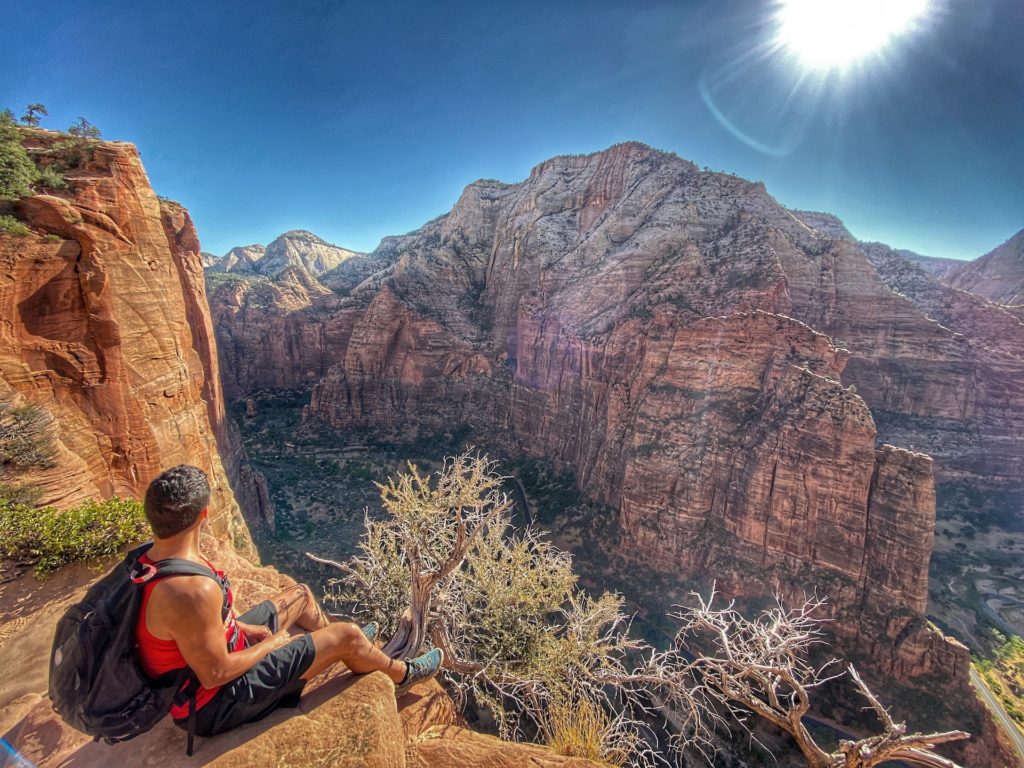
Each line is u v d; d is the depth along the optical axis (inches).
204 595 106.3
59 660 107.6
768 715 310.3
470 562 429.7
